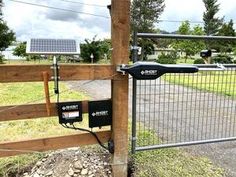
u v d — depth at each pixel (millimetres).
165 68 2332
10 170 2627
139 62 2330
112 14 2322
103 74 2383
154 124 3670
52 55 2197
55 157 2734
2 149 2281
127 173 2627
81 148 2908
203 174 2588
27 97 6086
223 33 39625
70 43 2250
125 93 2467
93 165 2615
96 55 21422
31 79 2205
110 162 2648
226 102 4480
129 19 2354
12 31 23828
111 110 2496
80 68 2314
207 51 3127
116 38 2348
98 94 6848
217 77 3764
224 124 4094
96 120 2457
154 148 2885
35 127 3807
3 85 8055
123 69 2303
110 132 2562
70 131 3619
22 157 2783
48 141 2398
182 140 3307
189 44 23734
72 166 2570
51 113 2352
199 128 3891
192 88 3740
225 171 2664
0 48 22547
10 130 3672
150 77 2307
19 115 2277
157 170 2613
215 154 3053
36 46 2145
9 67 2127
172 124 3959
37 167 2654
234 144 3359
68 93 6668
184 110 4508
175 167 2689
